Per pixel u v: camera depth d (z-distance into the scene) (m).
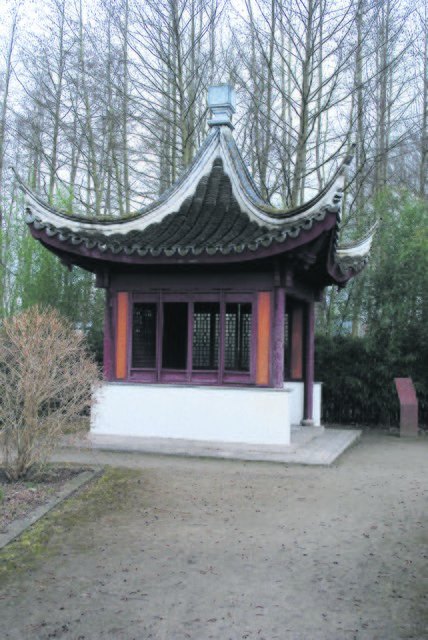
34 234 9.12
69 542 4.98
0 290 14.46
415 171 21.23
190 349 9.43
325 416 13.52
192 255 8.73
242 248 8.40
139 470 7.67
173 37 15.96
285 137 19.09
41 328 6.90
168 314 10.09
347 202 19.22
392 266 12.52
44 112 21.45
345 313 13.63
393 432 12.26
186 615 3.71
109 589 4.07
